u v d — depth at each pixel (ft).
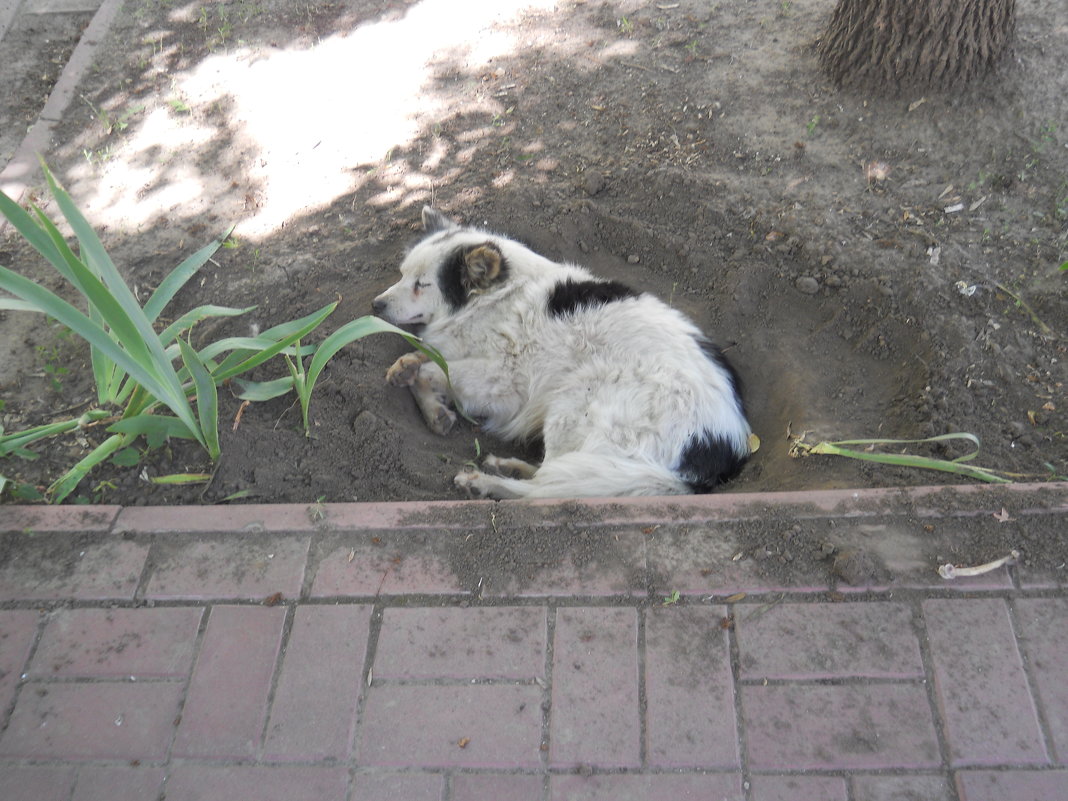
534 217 14.88
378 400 11.60
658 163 15.29
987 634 7.69
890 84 15.35
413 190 15.44
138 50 19.35
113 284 8.58
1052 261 12.21
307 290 13.57
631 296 12.05
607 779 7.03
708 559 8.50
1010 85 14.80
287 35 19.58
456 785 7.09
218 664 8.02
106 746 7.51
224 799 7.13
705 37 18.08
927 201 13.67
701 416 10.54
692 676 7.61
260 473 10.07
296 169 15.98
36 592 8.67
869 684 7.45
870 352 12.02
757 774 6.97
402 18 19.88
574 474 10.06
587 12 19.43
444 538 8.91
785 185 14.44
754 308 13.15
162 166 16.11
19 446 9.91
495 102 17.16
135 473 10.01
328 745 7.39
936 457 9.92
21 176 16.03
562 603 8.25
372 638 8.11
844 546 8.46
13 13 20.95
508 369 12.36
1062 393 10.46
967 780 6.81
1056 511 8.54
